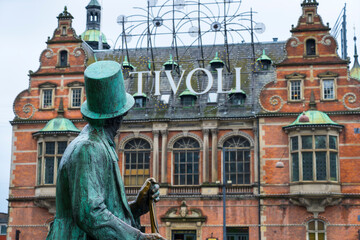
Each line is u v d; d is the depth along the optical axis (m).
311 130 43.41
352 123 43.81
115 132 4.83
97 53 55.00
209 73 47.00
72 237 4.53
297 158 43.75
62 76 48.97
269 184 44.22
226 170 45.97
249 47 52.62
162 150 46.62
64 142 47.09
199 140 46.66
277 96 45.25
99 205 4.31
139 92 48.00
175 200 45.50
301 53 45.50
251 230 44.12
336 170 43.25
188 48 49.19
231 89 47.28
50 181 46.75
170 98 49.06
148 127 47.38
